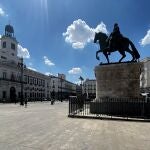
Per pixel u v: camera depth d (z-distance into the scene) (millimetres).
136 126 12242
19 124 13070
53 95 114938
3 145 7750
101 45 19766
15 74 73750
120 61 18750
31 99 84250
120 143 8164
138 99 16922
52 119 15664
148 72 63312
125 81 18094
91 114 17312
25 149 7211
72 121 14391
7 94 68312
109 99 17797
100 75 19234
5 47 74375
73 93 160000
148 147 7617
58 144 7945
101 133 10102
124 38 18562
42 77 97000
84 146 7672
